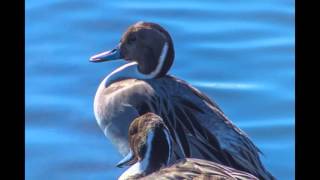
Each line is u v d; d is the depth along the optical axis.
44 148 13.45
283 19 17.36
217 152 12.05
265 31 16.98
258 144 13.72
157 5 17.52
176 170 10.45
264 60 16.00
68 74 15.32
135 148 10.85
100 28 16.83
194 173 10.39
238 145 12.09
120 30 16.84
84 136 13.78
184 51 16.16
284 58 16.06
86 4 17.30
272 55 16.16
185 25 17.03
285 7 17.69
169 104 12.47
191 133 12.20
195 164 10.49
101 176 13.02
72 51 16.06
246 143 12.16
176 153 12.14
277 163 13.26
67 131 13.89
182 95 12.51
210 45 16.42
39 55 15.88
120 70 13.02
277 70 15.68
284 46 16.45
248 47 16.42
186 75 15.50
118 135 12.79
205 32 16.80
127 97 12.66
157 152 10.76
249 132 14.02
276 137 13.88
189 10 17.45
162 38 12.90
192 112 12.34
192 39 16.58
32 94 14.70
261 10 17.58
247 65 15.84
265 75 15.53
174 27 16.95
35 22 16.88
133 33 12.99
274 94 14.93
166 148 10.76
